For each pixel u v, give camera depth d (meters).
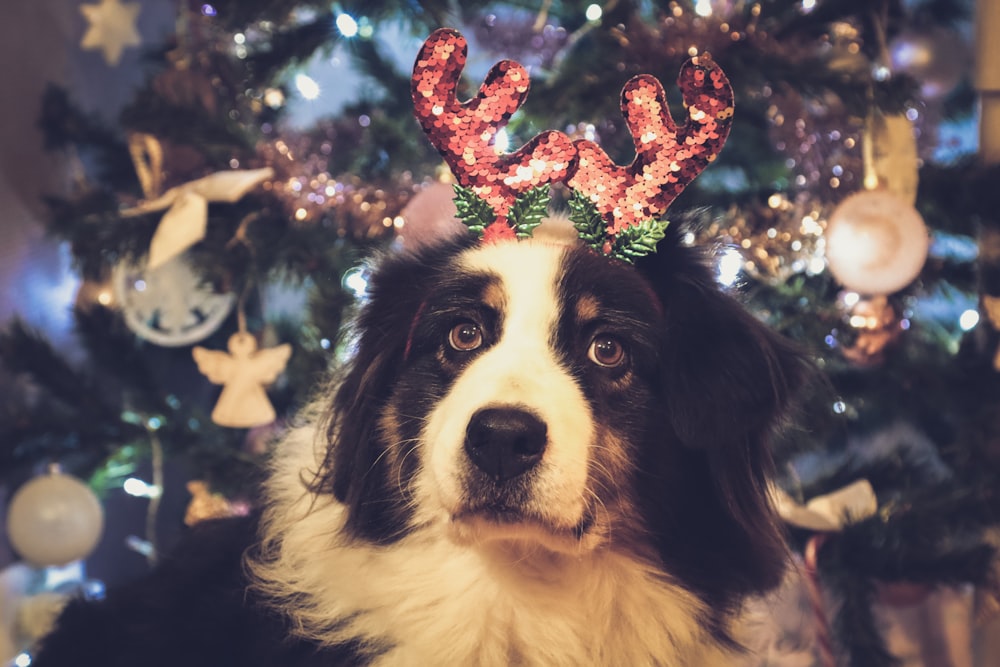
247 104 2.76
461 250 1.69
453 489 1.43
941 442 2.87
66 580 3.32
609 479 1.52
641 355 1.56
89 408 2.70
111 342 2.83
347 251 2.48
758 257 2.40
